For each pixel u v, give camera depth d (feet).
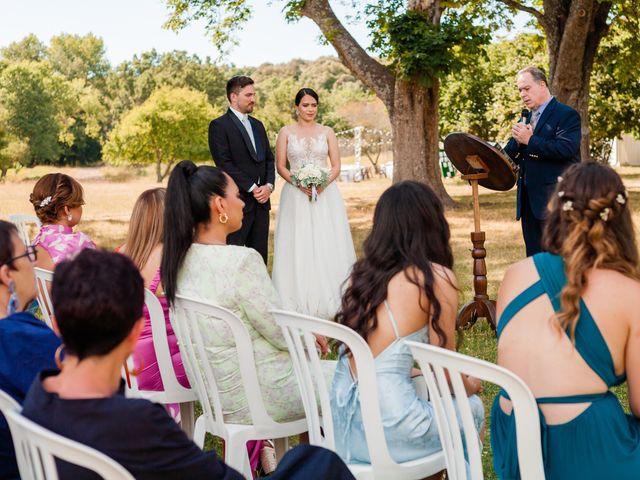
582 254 6.75
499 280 24.54
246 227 20.72
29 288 6.75
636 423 7.04
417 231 8.23
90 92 211.20
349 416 8.11
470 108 88.22
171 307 9.18
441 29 46.09
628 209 6.98
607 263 6.77
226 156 20.43
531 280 7.09
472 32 46.16
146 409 4.97
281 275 21.22
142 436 4.93
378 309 8.11
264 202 20.97
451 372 6.49
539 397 6.81
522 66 81.51
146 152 134.21
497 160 16.17
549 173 17.04
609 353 6.67
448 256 8.38
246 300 9.08
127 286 4.95
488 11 52.24
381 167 121.08
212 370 9.12
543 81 17.25
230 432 9.01
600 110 78.28
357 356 7.48
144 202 10.91
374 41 49.03
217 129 20.49
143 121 131.03
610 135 82.38
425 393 9.00
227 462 9.02
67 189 13.20
